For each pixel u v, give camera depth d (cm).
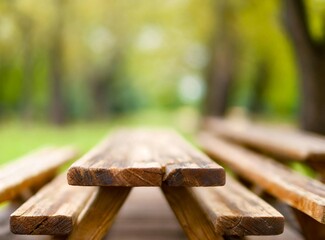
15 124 1545
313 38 441
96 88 1558
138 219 257
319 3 493
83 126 1308
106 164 164
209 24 976
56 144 736
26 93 1291
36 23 1089
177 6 1219
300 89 456
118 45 1458
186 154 193
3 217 236
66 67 1316
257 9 777
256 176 215
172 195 172
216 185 157
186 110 2747
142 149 214
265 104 1728
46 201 177
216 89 1012
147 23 1353
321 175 224
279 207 240
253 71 1385
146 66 1702
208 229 170
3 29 1093
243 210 166
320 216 157
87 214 171
